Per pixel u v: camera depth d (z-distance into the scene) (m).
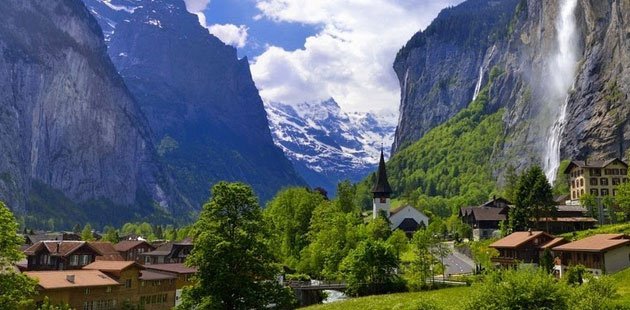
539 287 42.91
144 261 173.88
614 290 53.19
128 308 100.81
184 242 172.50
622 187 142.38
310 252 135.12
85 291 94.19
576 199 198.50
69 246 125.38
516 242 121.38
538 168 156.88
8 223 52.84
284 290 63.19
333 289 115.44
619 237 104.12
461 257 157.62
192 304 60.19
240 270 60.84
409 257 140.38
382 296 98.44
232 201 62.84
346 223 137.25
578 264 99.19
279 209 160.25
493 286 44.34
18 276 53.06
